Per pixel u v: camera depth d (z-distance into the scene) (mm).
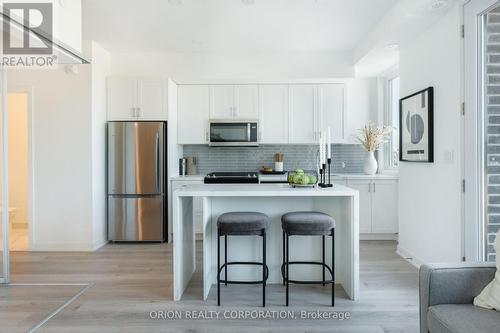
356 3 3480
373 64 4828
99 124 4652
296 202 3168
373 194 4902
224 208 3168
